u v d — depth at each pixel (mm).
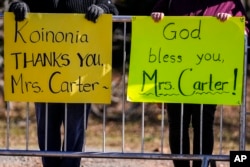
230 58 14859
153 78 14945
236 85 14891
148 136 31469
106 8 15094
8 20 14992
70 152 15023
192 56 14906
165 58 14938
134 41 14938
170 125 15617
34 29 14984
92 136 31781
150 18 14906
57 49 15000
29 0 15266
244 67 14898
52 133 15438
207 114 15336
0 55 36344
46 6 15180
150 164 20031
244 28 14797
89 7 14859
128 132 33094
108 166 19406
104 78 15016
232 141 30000
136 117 35750
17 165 19406
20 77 15070
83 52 14984
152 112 35875
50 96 15055
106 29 14930
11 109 35844
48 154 15047
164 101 14961
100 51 14977
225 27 14828
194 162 15633
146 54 14938
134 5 33781
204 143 15406
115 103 36781
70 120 15227
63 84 15039
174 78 14938
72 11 15078
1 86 36625
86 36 14953
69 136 15266
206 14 15320
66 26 14953
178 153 15633
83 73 15008
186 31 14898
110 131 33375
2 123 33812
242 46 14828
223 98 14898
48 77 15047
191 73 14922
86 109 15273
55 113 15406
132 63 14953
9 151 15148
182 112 15023
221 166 19344
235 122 34125
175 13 15438
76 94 15039
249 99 37031
